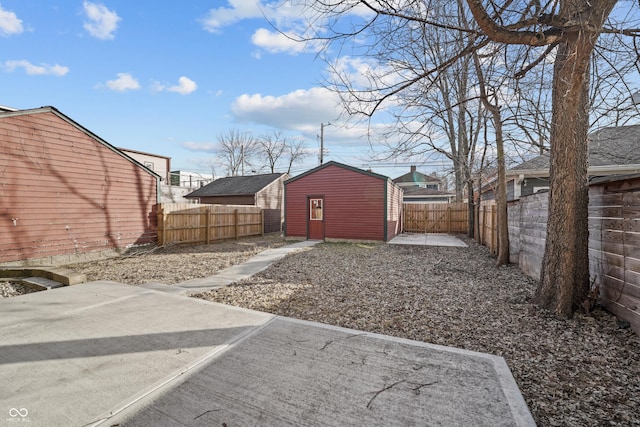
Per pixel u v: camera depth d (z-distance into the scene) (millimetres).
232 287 5211
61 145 7957
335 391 2096
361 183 12484
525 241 6180
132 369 2377
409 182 34344
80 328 3219
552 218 3742
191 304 4109
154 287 5133
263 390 2100
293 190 13781
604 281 3621
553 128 3709
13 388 2096
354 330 3221
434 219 16969
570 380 2309
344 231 12789
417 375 2307
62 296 4480
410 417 1826
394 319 3662
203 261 8000
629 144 8211
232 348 2764
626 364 2523
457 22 4777
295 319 3543
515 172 10352
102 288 4973
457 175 14602
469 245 11203
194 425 1740
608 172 8906
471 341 3025
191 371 2352
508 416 1836
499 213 7145
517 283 5410
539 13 3039
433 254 9094
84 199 8477
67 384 2152
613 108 3559
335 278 5906
